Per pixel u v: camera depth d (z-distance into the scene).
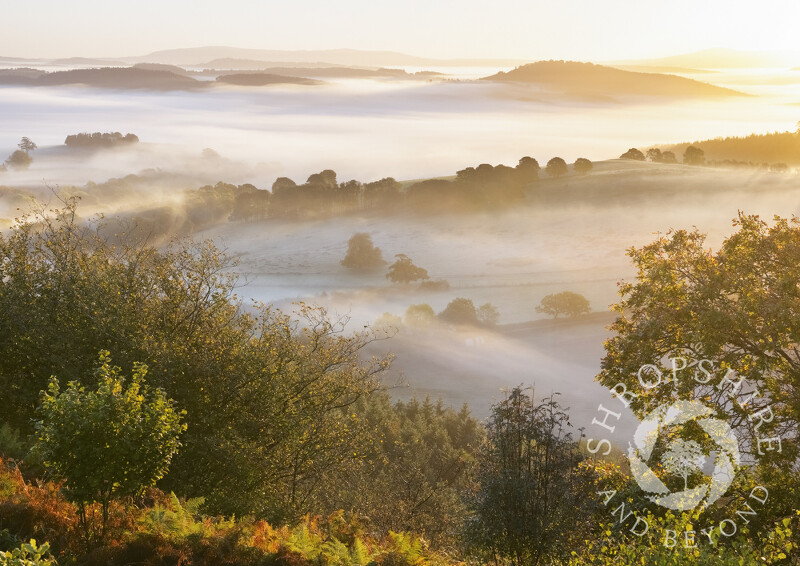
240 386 17.81
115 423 9.78
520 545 13.23
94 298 17.81
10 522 10.73
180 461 16.33
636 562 11.18
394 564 12.56
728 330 17.00
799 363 17.20
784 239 17.91
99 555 10.27
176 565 10.64
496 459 13.89
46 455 9.85
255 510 16.38
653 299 18.59
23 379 18.39
